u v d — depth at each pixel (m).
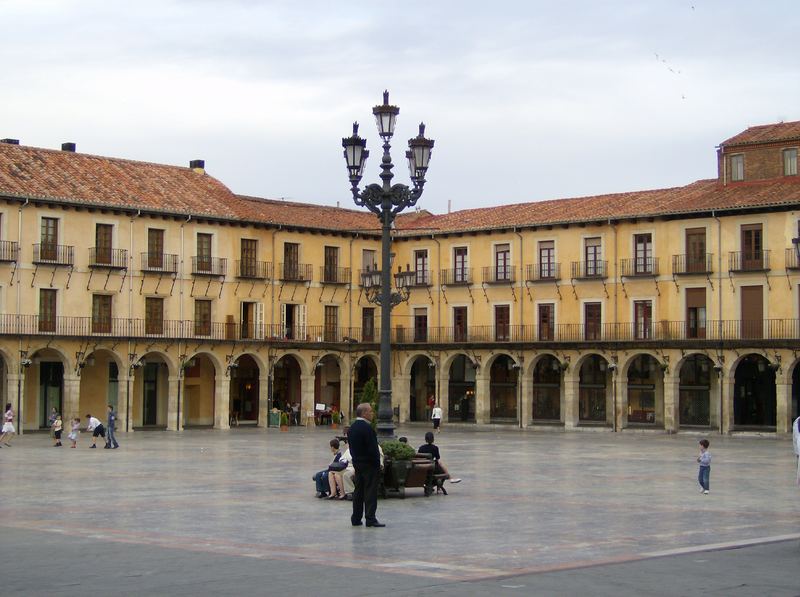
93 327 59.78
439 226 71.25
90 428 45.50
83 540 18.38
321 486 25.36
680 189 65.50
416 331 71.31
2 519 21.36
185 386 65.94
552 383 69.00
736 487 29.31
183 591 13.88
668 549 17.77
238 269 65.25
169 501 24.81
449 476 26.81
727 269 60.06
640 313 63.38
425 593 13.76
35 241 57.62
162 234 62.47
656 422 65.19
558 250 66.19
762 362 62.09
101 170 62.81
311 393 67.81
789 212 58.09
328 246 69.94
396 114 27.59
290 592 13.82
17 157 59.69
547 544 18.31
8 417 46.78
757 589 14.18
